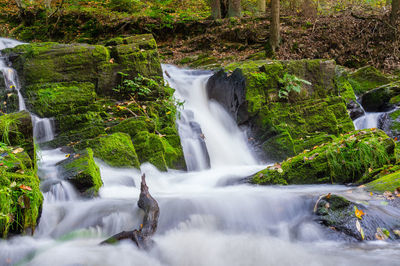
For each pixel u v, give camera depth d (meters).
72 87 7.10
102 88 7.45
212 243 3.68
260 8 17.53
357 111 9.28
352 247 3.49
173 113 7.51
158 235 3.77
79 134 6.54
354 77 10.95
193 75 10.77
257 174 5.70
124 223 3.94
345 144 5.55
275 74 8.10
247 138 8.05
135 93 7.68
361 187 4.69
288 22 14.19
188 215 4.08
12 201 3.38
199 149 7.41
